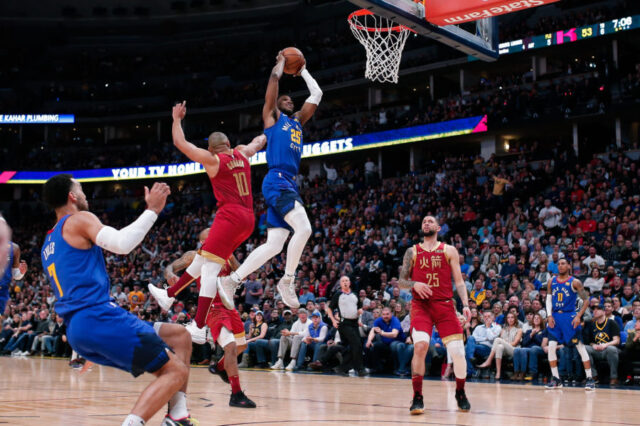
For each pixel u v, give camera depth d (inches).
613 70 784.3
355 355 437.1
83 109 1300.4
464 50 350.3
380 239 690.2
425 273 238.8
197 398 274.8
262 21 1342.3
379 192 832.3
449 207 737.0
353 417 207.6
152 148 1218.6
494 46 363.3
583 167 727.7
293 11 1317.7
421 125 896.9
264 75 1214.3
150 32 1395.2
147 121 1261.1
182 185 1186.0
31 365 512.4
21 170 1213.7
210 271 204.1
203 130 1266.0
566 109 787.4
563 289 363.6
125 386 333.4
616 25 789.2
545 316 437.4
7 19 1390.3
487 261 569.6
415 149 953.5
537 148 815.1
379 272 597.3
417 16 313.3
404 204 777.6
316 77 1125.7
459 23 340.8
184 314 537.3
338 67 1109.7
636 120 776.3
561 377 410.6
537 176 732.7
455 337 234.8
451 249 240.2
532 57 899.4
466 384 375.6
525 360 413.7
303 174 1112.8
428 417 210.8
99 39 1406.3
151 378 397.1
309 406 242.4
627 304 444.5
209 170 203.0
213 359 520.4
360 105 1107.9
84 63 1358.3
